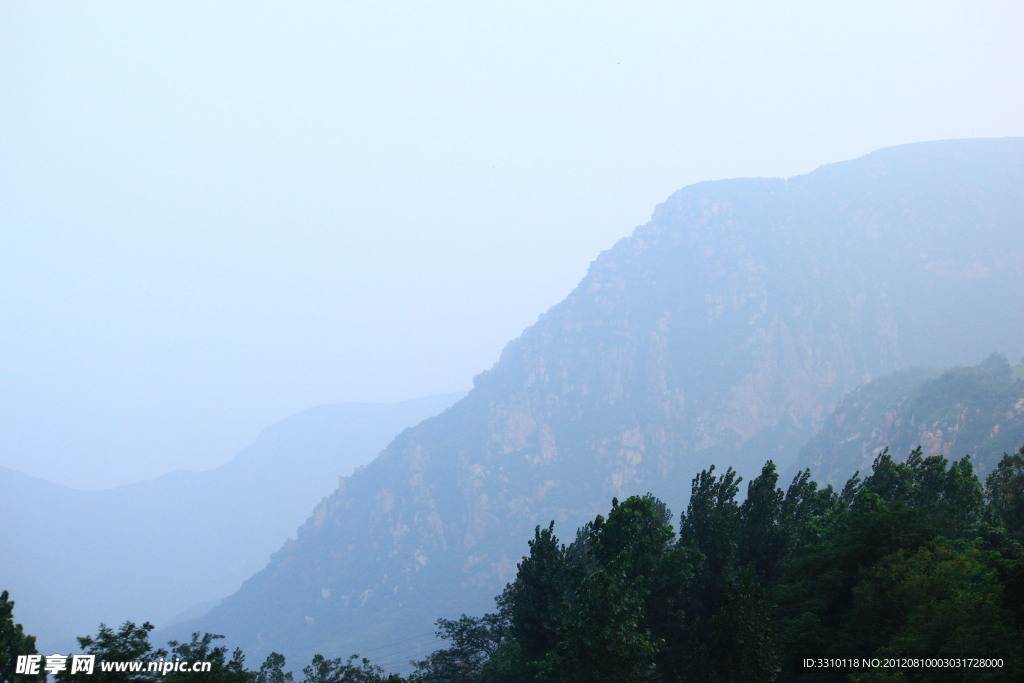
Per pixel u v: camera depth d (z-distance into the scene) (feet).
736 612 161.68
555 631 212.64
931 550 188.96
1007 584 157.89
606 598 181.16
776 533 236.63
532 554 229.45
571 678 180.04
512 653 236.22
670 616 208.85
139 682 154.30
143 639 164.25
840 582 196.44
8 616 155.43
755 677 156.25
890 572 177.78
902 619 168.55
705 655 165.27
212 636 179.93
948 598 159.53
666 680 196.24
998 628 145.18
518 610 225.15
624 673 176.55
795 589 202.80
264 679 204.64
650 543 216.74
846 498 306.14
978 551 187.83
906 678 146.82
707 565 223.10
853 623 177.06
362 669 226.58
